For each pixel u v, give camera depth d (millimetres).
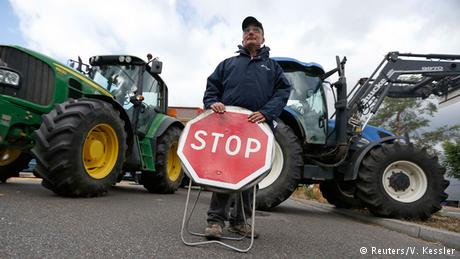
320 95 5164
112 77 5738
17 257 1595
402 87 6352
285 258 2049
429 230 3318
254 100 2514
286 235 2797
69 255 1698
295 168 4527
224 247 2146
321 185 6324
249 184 2143
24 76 3996
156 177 5938
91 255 1735
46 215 2531
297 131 4953
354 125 5141
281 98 2547
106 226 2393
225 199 2352
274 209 4996
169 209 3600
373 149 4480
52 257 1646
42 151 3416
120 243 1999
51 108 3990
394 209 4238
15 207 2713
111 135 4074
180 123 6719
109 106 4102
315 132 5035
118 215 2869
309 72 5250
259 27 2660
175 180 6496
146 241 2102
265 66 2609
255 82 2539
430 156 4426
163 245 2055
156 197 5004
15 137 3797
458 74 5379
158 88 6547
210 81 2711
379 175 4305
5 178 4969
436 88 6078
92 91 4582
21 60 4051
